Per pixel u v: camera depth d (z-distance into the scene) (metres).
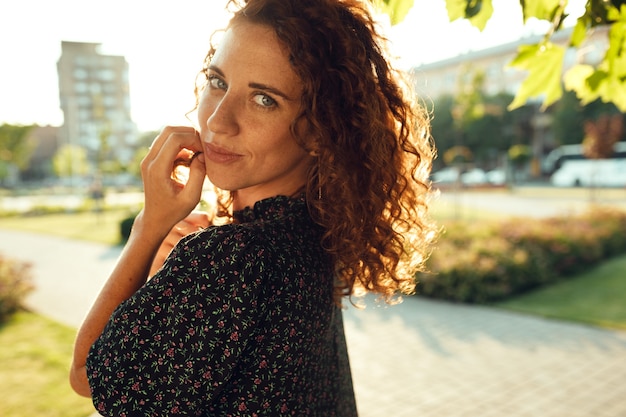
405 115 0.97
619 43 1.43
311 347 0.87
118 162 46.03
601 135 25.17
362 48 0.88
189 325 0.75
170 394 0.75
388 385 4.83
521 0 1.42
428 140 1.12
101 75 81.81
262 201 0.91
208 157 0.86
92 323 0.86
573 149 38.84
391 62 1.03
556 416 4.17
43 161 77.19
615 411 4.23
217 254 0.76
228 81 0.83
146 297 0.75
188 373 0.74
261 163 0.85
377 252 0.96
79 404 3.88
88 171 57.16
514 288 8.09
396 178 0.94
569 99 41.75
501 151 44.53
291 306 0.81
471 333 6.28
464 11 1.42
